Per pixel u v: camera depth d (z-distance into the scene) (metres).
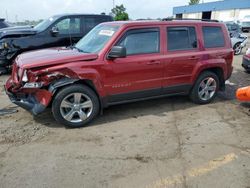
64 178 3.13
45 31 8.31
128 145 3.90
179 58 5.08
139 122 4.73
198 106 5.63
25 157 3.56
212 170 3.29
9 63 8.06
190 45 5.29
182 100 5.99
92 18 8.91
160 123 4.71
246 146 3.90
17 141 3.98
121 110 5.29
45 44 8.31
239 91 5.52
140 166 3.37
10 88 4.45
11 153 3.65
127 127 4.52
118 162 3.46
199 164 3.42
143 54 4.75
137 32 4.69
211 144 3.95
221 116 5.07
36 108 4.16
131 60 4.60
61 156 3.59
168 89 5.18
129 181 3.08
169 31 5.02
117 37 4.51
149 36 4.82
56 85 4.11
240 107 5.59
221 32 5.74
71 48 5.21
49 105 4.31
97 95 4.54
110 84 4.53
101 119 4.84
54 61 4.14
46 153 3.66
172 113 5.20
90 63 4.30
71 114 4.36
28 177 3.14
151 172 3.25
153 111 5.28
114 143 3.96
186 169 3.31
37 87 4.09
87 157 3.57
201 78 5.52
